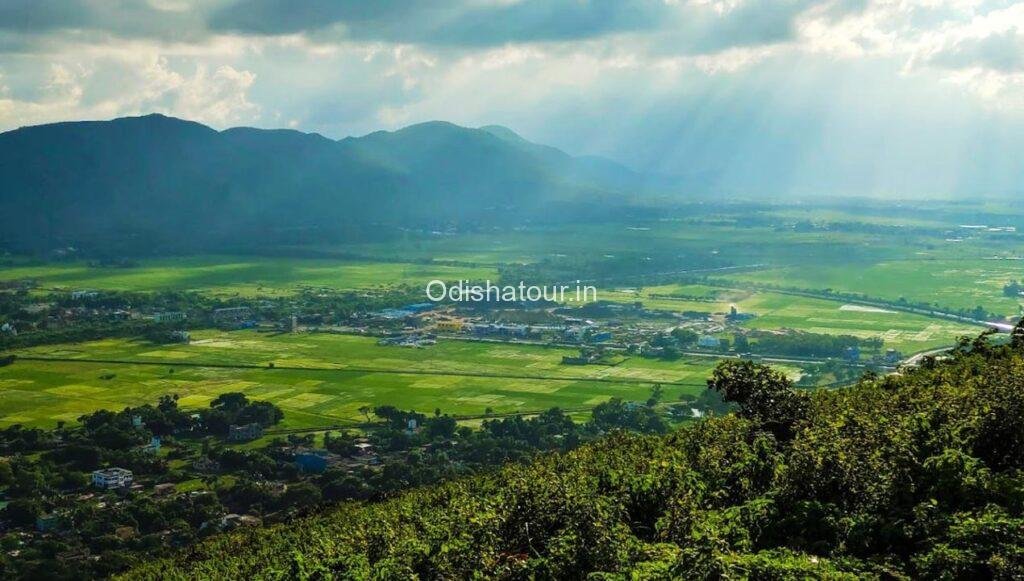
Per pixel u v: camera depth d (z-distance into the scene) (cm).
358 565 4034
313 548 5466
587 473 5381
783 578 2719
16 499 10844
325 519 7619
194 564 7150
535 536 3744
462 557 3625
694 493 3916
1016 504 3142
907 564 3006
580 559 3231
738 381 5047
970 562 2777
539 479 4638
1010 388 4234
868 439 3931
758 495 3938
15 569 8906
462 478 8588
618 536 3359
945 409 4319
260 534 7881
